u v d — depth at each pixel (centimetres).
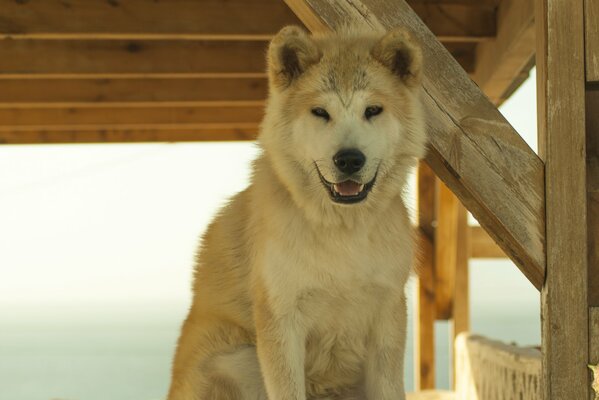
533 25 463
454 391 716
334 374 356
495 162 305
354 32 324
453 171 308
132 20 530
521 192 303
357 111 315
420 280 812
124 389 2248
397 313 339
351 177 305
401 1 317
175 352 390
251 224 351
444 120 312
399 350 341
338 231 319
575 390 296
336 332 340
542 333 305
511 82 594
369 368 348
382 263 327
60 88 718
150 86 722
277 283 323
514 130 305
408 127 322
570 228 299
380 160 316
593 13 302
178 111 819
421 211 814
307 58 329
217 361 357
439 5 559
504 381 483
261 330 329
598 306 300
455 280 788
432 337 809
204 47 634
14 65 619
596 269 303
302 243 320
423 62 315
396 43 313
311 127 318
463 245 788
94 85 720
